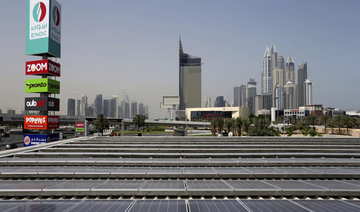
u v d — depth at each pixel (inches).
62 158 933.2
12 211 479.8
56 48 2340.1
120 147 1211.2
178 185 610.2
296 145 1234.6
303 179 708.0
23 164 853.2
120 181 663.8
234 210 480.1
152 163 846.5
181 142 1411.2
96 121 4306.1
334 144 1350.9
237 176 709.9
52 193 570.3
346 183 634.8
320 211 474.9
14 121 3577.8
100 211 478.9
